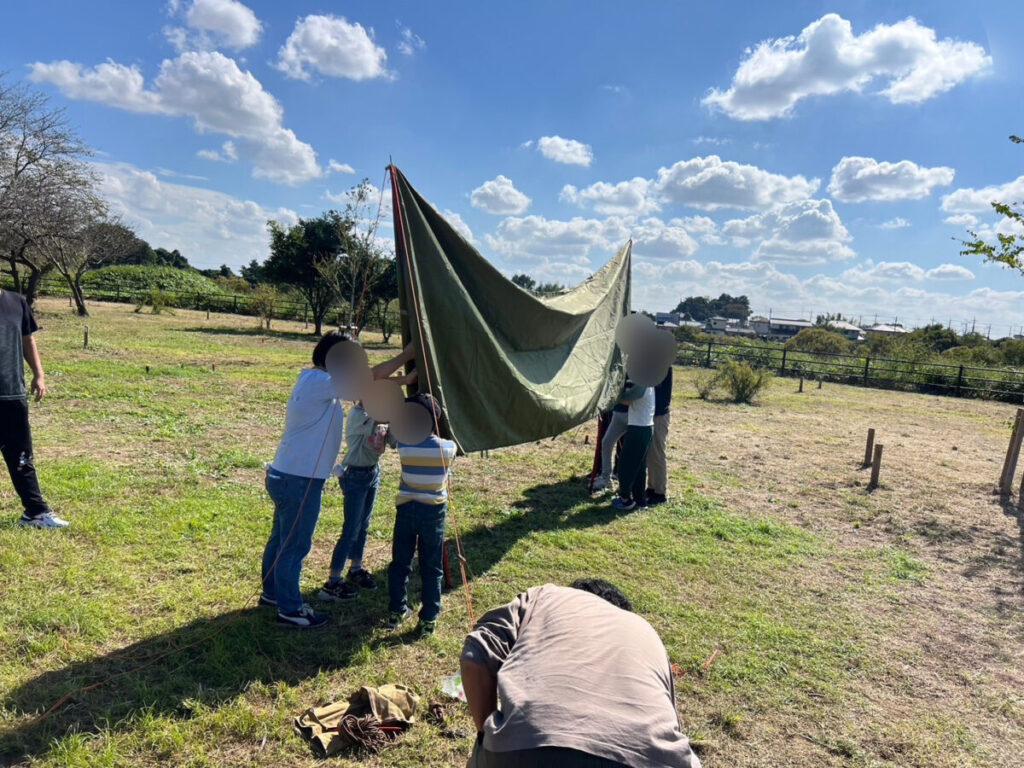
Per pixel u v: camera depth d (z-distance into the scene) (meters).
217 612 4.24
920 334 40.81
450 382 4.84
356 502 4.51
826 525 7.25
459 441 4.84
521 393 5.36
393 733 3.23
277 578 4.03
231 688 3.46
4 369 5.09
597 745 1.60
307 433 3.95
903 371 24.11
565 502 7.48
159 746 2.99
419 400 4.14
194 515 5.92
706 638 4.45
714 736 3.43
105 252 31.56
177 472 7.36
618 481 8.02
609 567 5.60
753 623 4.69
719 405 17.08
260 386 14.25
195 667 3.60
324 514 6.39
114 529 5.44
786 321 98.69
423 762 3.05
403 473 4.14
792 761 3.27
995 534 7.20
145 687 3.35
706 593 5.21
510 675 1.84
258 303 34.78
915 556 6.42
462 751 3.14
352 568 4.83
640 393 7.04
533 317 5.86
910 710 3.78
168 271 58.25
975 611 5.18
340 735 3.11
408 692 3.49
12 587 4.32
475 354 4.94
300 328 36.62
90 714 3.16
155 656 3.69
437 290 4.71
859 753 3.34
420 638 4.15
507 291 5.47
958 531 7.23
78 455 7.79
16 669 3.46
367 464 4.51
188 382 14.06
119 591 4.43
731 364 18.50
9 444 5.20
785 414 16.05
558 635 1.92
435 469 4.09
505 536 6.21
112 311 36.12
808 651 4.36
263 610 4.29
